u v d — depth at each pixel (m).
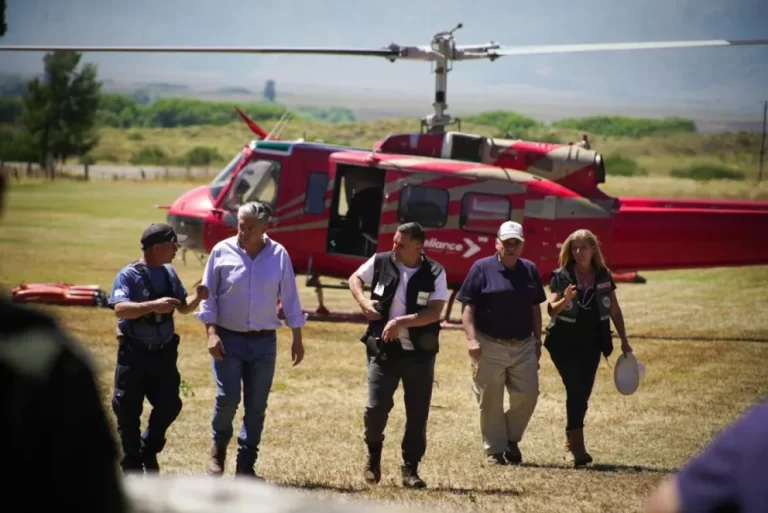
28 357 6.74
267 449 37.28
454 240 68.81
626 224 68.81
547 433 41.56
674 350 62.00
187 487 8.59
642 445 39.28
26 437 6.71
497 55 67.69
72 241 129.12
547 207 68.50
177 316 71.12
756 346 63.62
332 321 71.38
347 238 71.31
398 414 44.69
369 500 28.48
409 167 68.94
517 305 34.97
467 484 31.67
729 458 7.00
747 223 69.00
